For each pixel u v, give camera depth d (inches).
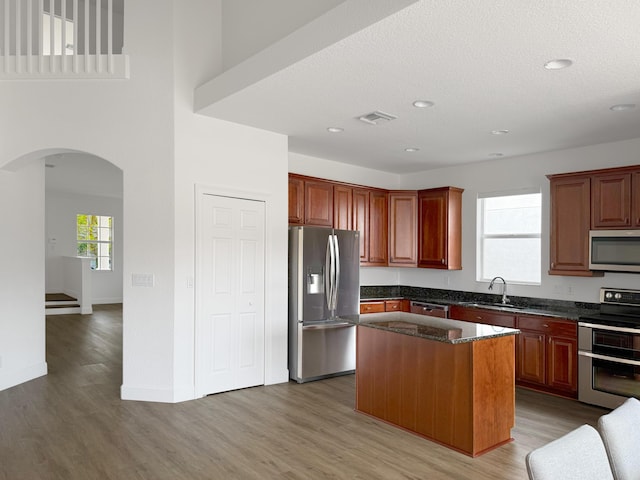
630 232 170.6
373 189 249.0
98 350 243.1
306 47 114.7
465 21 94.9
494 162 234.8
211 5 173.0
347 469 115.5
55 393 171.0
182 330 163.6
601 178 181.0
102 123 165.6
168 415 150.2
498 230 234.7
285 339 192.7
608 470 63.3
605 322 163.5
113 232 441.4
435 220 246.2
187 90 165.5
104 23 218.5
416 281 271.4
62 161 267.3
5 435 133.3
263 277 185.6
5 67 165.8
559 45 105.0
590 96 138.3
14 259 179.2
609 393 162.2
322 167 240.5
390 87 134.4
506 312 198.1
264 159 185.5
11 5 180.5
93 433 135.2
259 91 140.6
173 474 111.7
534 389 188.2
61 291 419.8
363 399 156.3
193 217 166.4
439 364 133.0
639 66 116.1
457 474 113.6
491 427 129.0
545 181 214.2
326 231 200.7
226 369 175.8
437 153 220.4
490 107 150.2
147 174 163.5
